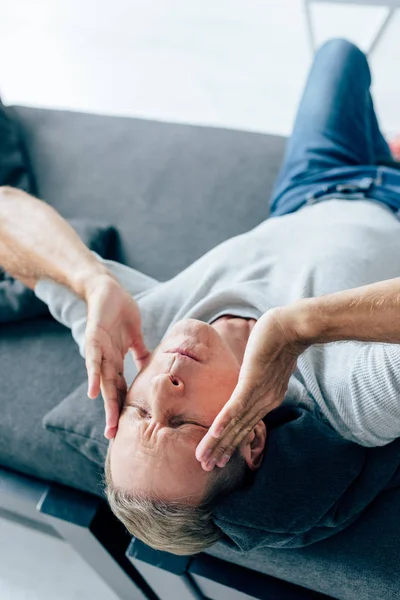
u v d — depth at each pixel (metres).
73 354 1.15
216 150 1.51
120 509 0.79
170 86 2.37
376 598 0.79
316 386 0.85
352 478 0.81
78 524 1.01
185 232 1.38
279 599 0.89
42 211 1.06
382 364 0.74
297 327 0.68
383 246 1.05
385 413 0.75
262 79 2.28
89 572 1.30
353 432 0.83
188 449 0.76
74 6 2.88
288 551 0.82
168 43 2.54
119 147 1.56
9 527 1.41
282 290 0.99
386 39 2.28
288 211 1.25
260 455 0.85
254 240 1.10
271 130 2.11
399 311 0.62
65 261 0.99
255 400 0.70
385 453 0.84
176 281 1.10
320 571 0.81
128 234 1.40
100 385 0.83
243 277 1.04
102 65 2.55
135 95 2.38
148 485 0.76
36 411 1.06
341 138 1.30
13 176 1.52
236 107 2.21
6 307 1.19
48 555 1.34
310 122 1.32
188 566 0.94
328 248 1.02
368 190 1.19
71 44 2.69
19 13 2.91
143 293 1.10
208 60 2.42
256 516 0.78
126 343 0.92
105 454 0.95
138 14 2.73
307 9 1.83
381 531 0.80
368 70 1.41
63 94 2.48
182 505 0.77
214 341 0.83
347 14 2.42
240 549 0.82
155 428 0.77
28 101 2.49
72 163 1.55
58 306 1.02
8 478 1.10
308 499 0.79
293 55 2.34
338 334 0.67
